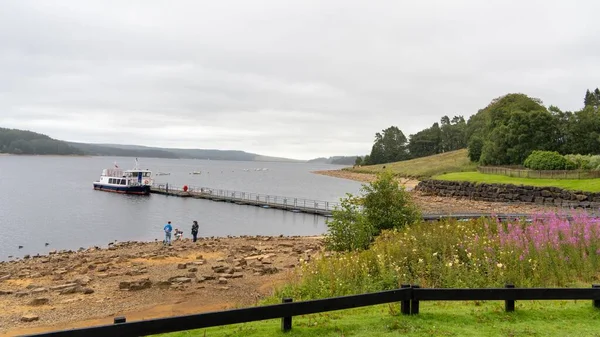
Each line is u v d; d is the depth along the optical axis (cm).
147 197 7700
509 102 8538
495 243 1382
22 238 4041
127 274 2130
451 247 1348
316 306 777
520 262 1210
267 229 4694
